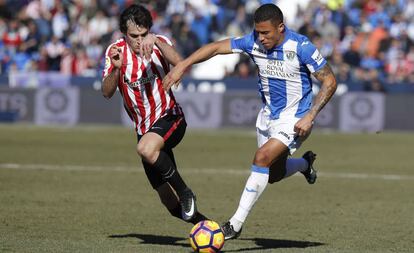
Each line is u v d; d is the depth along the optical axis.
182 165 46.12
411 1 84.62
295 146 23.38
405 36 78.75
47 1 85.56
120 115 67.56
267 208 32.72
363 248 24.59
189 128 66.69
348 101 66.06
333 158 50.34
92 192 36.00
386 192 37.59
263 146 23.14
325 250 24.09
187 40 77.12
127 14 22.91
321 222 29.58
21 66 78.25
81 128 65.69
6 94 67.94
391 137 62.53
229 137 61.25
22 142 56.12
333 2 83.81
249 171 44.06
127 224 28.50
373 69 73.06
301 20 80.62
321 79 23.03
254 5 82.50
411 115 65.56
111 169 44.06
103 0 83.75
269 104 23.92
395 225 29.08
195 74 78.38
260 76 23.86
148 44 22.38
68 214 30.23
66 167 44.47
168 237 26.16
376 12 83.06
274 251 23.75
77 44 79.19
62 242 24.56
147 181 39.88
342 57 74.81
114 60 22.61
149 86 23.59
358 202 34.53
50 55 77.25
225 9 81.62
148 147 22.98
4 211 30.55
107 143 56.38
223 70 78.38
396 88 69.31
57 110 67.69
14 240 24.77
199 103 66.62
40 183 38.50
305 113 23.58
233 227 22.64
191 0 83.88
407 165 47.47
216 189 37.59
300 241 25.78
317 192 37.34
